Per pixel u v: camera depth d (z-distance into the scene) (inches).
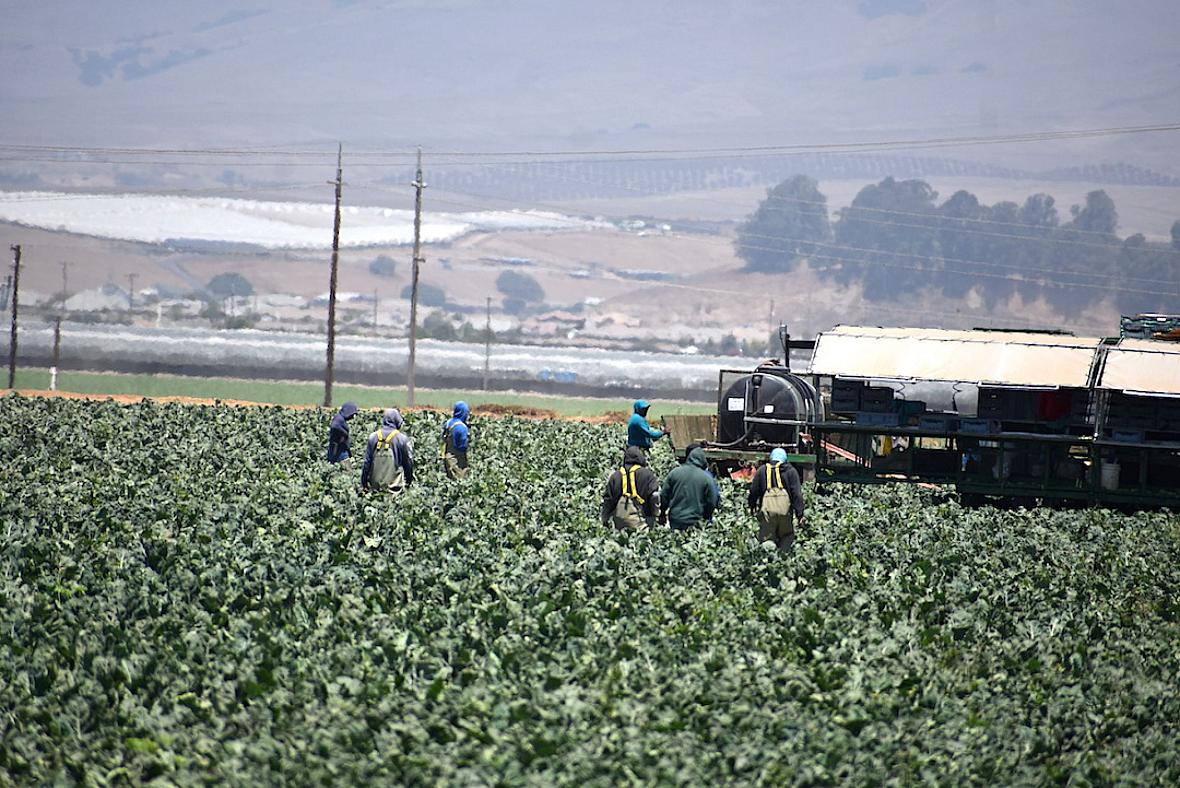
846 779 1592.0
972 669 2078.0
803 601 2412.6
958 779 1620.3
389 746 1596.9
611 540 2891.2
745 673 1924.2
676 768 1566.2
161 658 1904.5
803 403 4355.3
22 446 4704.7
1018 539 3353.8
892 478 4293.8
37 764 1562.5
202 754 1598.2
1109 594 2768.2
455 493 3641.7
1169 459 4030.5
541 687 1824.6
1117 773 1702.8
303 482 3860.7
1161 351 3907.5
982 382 4005.9
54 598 2283.5
